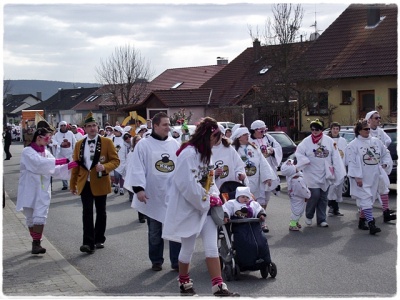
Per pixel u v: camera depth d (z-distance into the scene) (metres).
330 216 12.63
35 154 9.21
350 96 32.38
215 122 6.62
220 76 46.06
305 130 33.19
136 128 21.67
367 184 10.84
